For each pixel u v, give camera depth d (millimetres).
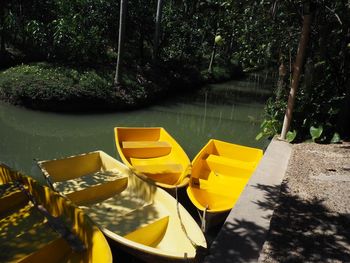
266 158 6215
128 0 14500
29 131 10086
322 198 4703
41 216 4367
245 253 3523
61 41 13609
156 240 4578
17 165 7664
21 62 14367
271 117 8609
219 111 13672
